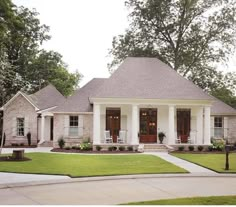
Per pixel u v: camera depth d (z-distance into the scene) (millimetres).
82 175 16422
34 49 52531
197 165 20828
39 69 52062
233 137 36281
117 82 32062
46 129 37906
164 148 30281
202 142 32375
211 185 14445
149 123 32688
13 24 35719
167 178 16234
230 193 12734
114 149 29828
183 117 33125
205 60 46250
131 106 32500
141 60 34656
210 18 45344
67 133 34031
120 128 32531
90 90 36469
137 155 26094
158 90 31797
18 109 38281
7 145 37562
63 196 12016
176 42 46906
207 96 31672
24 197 11836
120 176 16391
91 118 34344
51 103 39719
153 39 47281
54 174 16828
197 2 45000
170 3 45875
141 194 12453
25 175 16578
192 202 10711
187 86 32562
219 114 35938
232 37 45250
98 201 11203
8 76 28734
